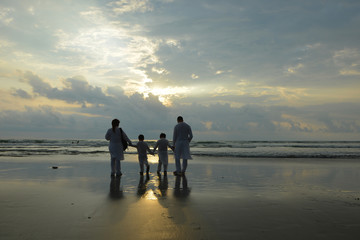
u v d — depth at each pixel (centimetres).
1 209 382
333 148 3167
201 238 266
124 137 809
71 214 355
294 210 384
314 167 1040
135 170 951
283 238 268
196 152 2061
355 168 1000
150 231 287
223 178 735
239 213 365
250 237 270
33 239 261
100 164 1085
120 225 308
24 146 2980
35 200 444
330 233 284
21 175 763
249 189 561
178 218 338
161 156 882
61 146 3028
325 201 445
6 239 260
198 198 467
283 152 2108
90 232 283
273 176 778
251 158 1508
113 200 447
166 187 585
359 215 358
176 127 864
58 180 677
